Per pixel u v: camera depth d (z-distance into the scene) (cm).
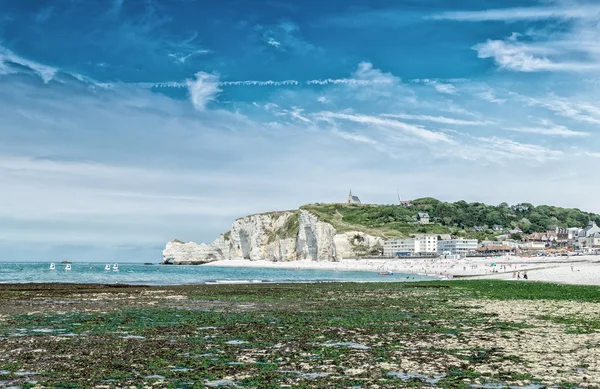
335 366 1986
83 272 17125
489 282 8800
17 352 2241
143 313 3797
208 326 3081
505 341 2533
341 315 3684
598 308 4106
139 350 2300
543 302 4719
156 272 18500
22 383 1733
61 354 2206
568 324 3167
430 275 15012
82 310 4012
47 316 3584
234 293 6156
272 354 2216
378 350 2305
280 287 7644
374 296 5678
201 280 11350
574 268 11831
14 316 3581
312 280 11506
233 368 1953
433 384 1727
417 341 2541
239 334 2759
